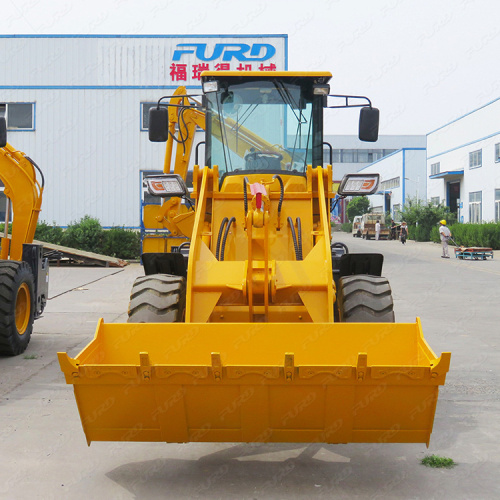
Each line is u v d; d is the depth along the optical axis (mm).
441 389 6242
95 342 4195
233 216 5805
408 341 4328
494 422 5246
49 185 24219
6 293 7492
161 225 16469
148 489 3977
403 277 17750
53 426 5145
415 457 4484
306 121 6387
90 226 23094
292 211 5797
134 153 24281
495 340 8664
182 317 5273
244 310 5117
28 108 24156
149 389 3848
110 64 24047
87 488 3992
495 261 24266
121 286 15531
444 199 47250
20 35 23859
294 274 5062
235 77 6332
